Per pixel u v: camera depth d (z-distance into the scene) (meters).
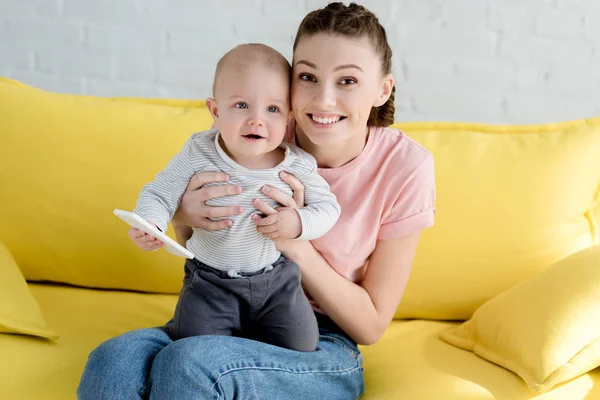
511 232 1.65
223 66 1.23
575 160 1.70
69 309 1.61
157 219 1.21
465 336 1.54
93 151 1.68
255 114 1.20
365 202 1.41
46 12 2.18
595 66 2.21
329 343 1.37
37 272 1.71
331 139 1.29
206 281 1.24
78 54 2.20
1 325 1.40
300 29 1.31
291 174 1.28
